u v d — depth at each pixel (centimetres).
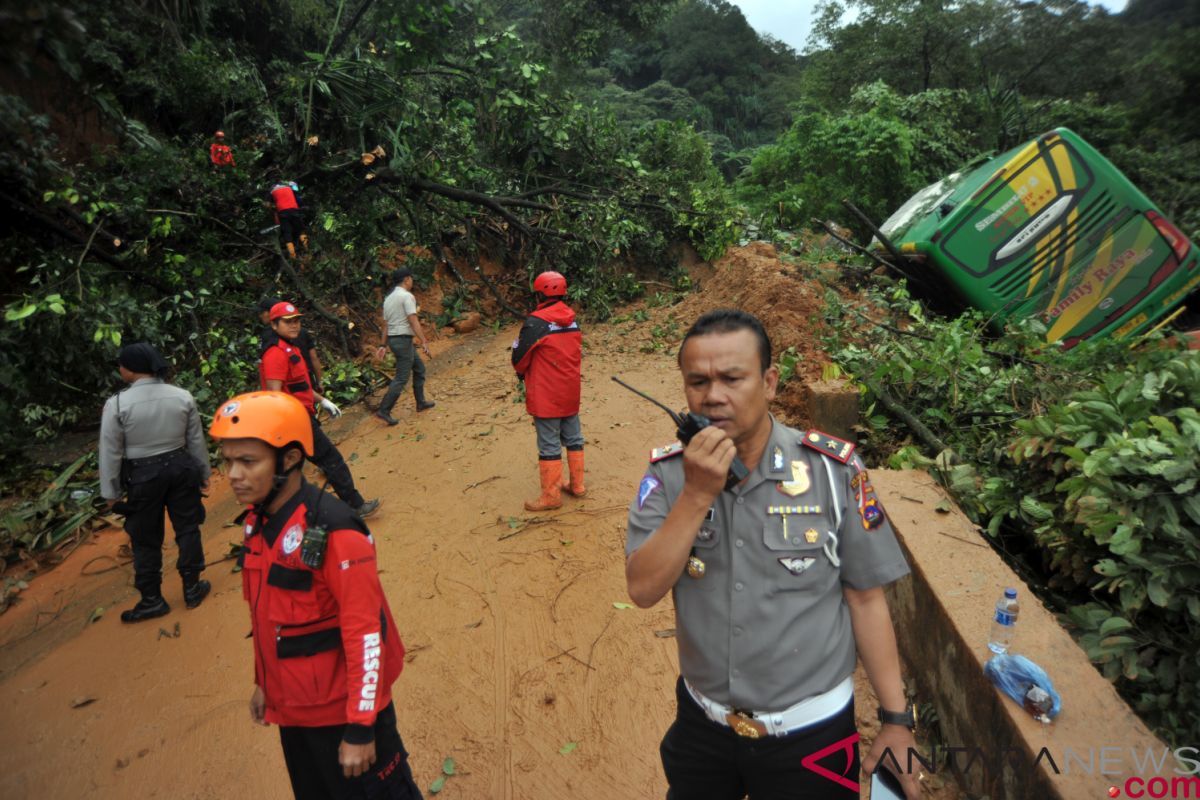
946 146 1752
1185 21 2367
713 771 185
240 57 1254
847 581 176
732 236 1270
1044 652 268
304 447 218
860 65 2797
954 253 798
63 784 335
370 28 1377
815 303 780
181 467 445
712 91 6919
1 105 381
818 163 1656
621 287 1237
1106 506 305
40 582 535
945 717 298
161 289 884
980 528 375
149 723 370
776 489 172
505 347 1049
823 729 171
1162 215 768
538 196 1300
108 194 869
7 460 695
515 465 643
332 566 210
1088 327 800
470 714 350
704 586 175
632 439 670
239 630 443
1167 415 363
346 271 1088
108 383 783
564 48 1950
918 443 550
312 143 1073
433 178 1180
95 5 484
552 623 415
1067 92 2672
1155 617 305
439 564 487
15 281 831
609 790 303
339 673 218
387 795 227
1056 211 778
